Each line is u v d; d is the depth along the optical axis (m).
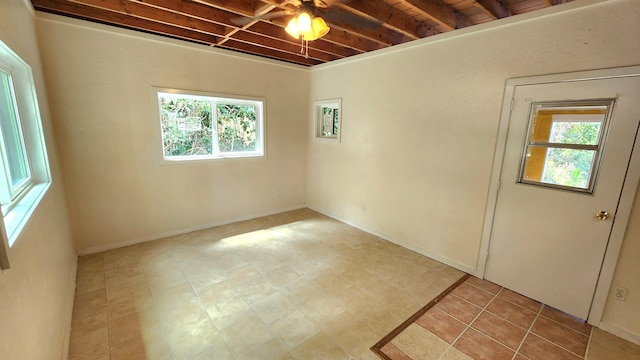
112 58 3.02
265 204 4.64
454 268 3.05
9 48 1.55
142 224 3.48
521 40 2.36
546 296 2.42
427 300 2.47
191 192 3.81
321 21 2.01
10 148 1.64
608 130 2.00
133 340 1.93
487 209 2.73
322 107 4.74
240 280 2.71
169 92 3.42
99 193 3.14
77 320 2.10
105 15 2.84
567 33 2.12
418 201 3.33
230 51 3.83
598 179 2.07
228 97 3.91
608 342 2.02
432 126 3.09
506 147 2.55
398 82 3.38
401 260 3.20
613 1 1.91
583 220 2.17
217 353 1.84
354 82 3.95
